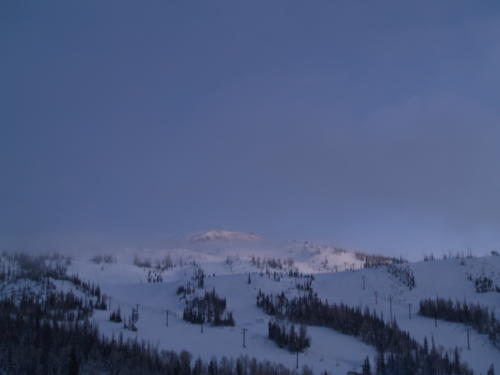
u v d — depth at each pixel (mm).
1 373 198250
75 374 196125
